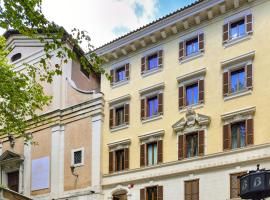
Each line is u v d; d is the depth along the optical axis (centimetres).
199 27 3444
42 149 4172
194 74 3369
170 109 3466
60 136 4084
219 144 3145
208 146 3195
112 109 3841
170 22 3534
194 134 3309
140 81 3716
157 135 3484
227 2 3259
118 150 3731
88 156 3862
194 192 3209
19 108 3198
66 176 3950
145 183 3491
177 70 3500
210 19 3391
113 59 3947
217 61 3288
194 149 3284
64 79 4200
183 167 3291
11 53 4634
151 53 3697
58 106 4141
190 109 3334
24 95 3002
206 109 3266
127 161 3625
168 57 3581
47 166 4088
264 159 2917
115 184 3659
